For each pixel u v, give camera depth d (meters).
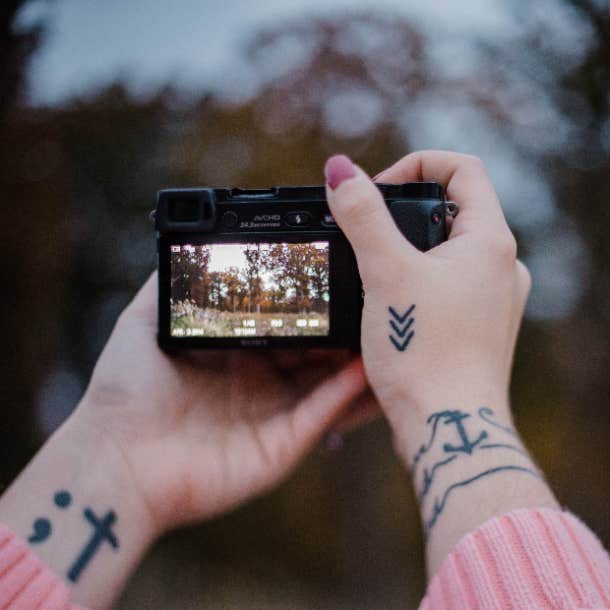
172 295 0.36
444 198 0.36
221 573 1.05
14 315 1.13
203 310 0.36
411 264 0.32
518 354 1.06
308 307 0.36
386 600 1.01
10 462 1.08
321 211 0.36
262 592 1.03
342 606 1.01
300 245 0.36
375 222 0.33
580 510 1.02
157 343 0.36
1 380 1.11
